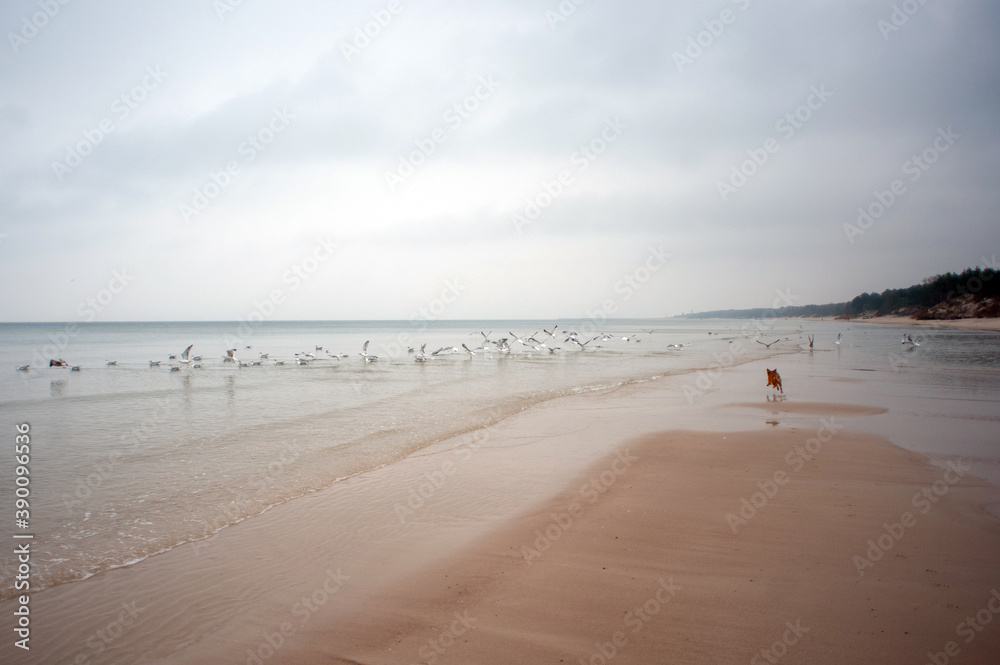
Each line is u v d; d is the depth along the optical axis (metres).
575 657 5.46
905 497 9.77
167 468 12.55
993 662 5.15
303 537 8.75
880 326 124.06
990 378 28.92
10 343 82.25
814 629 5.75
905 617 5.91
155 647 5.98
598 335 100.12
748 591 6.56
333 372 36.28
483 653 5.60
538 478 11.53
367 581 7.27
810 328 129.38
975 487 10.29
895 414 18.17
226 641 6.06
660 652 5.47
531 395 24.28
